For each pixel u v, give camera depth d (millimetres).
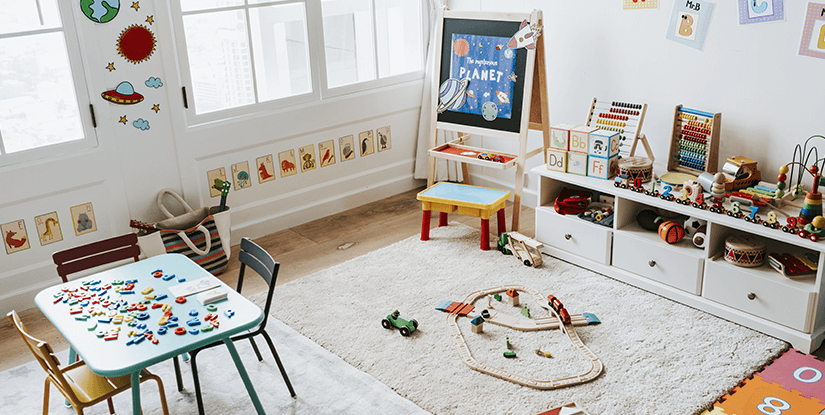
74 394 2168
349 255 3807
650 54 3521
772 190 3000
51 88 3273
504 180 4559
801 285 2711
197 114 3730
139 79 3490
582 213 3496
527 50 3684
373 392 2594
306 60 4094
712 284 2988
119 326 2211
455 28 3969
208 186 3869
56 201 3377
